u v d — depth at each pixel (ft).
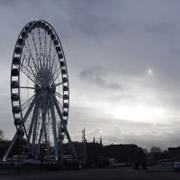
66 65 371.15
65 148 511.81
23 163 294.66
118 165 573.33
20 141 289.33
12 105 287.69
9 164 291.99
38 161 302.66
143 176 207.00
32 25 307.58
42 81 309.63
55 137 317.42
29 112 295.69
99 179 172.65
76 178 181.98
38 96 303.48
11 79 288.30
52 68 324.19
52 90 317.83
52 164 314.55
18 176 207.41
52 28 347.15
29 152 298.35
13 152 336.90
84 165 467.93
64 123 341.41
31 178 182.19
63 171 301.02
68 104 371.15
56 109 328.49
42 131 308.60
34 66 304.09
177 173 255.91
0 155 522.06
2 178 183.52
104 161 487.20
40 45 317.63
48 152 319.68
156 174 237.66
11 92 287.69
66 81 371.35
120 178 182.60
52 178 181.98
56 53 344.90
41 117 308.40
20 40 294.25
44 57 318.24
